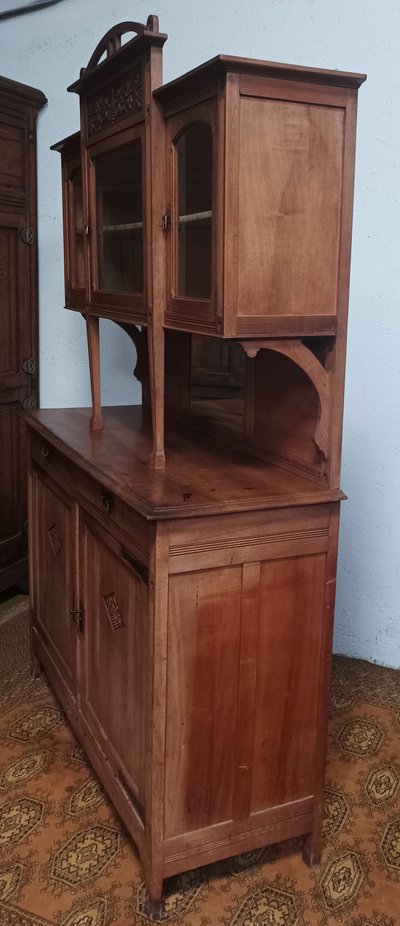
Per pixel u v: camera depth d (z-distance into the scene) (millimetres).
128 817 1835
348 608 2838
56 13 3092
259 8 2594
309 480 1776
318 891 1802
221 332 1522
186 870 1743
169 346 2516
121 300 1960
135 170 1806
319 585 1738
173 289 1712
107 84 1913
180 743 1667
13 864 1855
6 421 3232
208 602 1625
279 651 1728
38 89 3170
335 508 1706
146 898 1758
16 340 3250
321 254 1586
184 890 1802
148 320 1790
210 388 2266
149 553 1580
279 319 1569
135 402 3213
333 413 1670
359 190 2521
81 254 2340
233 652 1677
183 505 1558
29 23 3172
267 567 1670
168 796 1682
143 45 1665
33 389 3369
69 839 1945
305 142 1522
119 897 1768
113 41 1911
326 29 2492
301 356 1626
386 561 2721
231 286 1503
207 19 2709
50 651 2516
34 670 2738
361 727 2436
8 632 3096
